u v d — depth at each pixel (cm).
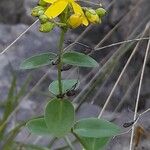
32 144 42
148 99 52
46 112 32
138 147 42
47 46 56
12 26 58
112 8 57
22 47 56
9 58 54
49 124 31
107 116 48
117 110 48
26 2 62
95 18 30
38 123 32
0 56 54
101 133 32
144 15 54
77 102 49
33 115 48
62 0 30
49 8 29
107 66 45
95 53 55
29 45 56
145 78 53
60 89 32
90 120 32
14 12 63
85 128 32
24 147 41
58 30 58
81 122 32
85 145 33
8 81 51
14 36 57
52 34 57
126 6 56
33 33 57
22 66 31
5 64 53
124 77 53
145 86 53
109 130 32
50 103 32
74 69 49
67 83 33
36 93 50
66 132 31
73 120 31
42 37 57
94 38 57
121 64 53
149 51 52
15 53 55
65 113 32
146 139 44
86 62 31
